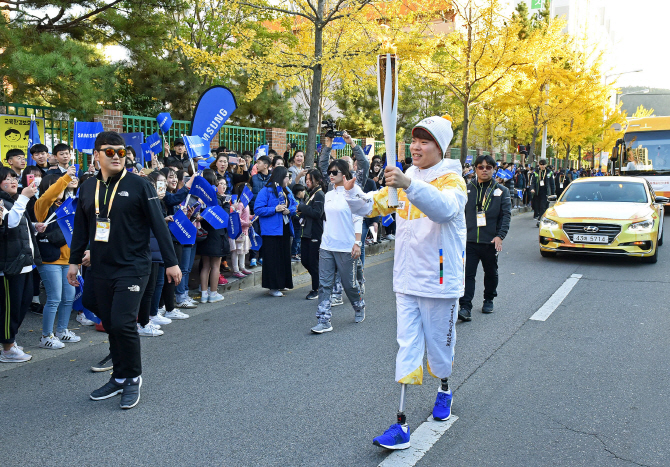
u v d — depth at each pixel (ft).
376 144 61.16
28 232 16.02
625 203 34.14
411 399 13.42
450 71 54.70
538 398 13.44
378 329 19.69
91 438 11.43
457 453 10.75
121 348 12.91
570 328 19.53
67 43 31.04
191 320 21.03
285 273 25.20
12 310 15.88
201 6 53.98
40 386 14.39
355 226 19.54
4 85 29.58
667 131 66.69
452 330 11.33
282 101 63.10
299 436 11.48
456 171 11.02
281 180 24.70
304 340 18.33
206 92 25.02
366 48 37.17
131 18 37.55
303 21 49.80
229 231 26.25
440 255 10.74
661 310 21.98
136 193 12.94
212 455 10.69
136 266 13.02
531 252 37.27
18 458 10.59
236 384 14.39
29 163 27.78
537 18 102.63
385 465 10.28
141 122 34.78
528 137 96.27
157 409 12.85
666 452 10.84
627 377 14.82
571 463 10.40
